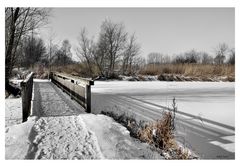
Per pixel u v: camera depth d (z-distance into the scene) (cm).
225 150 457
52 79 2020
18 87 1222
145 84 2103
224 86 1958
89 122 541
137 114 718
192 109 842
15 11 1153
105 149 399
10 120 603
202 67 3177
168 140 468
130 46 3550
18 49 1399
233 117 718
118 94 1232
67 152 384
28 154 372
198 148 466
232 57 4769
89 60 3262
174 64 3331
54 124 528
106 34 3419
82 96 745
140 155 399
